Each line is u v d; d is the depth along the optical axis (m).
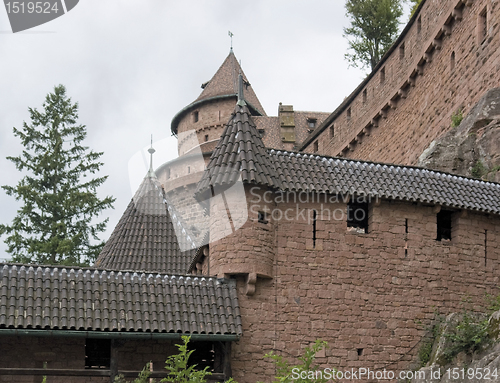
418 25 37.66
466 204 23.86
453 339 21.55
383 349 22.69
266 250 22.23
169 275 21.38
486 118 29.88
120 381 19.20
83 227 43.69
